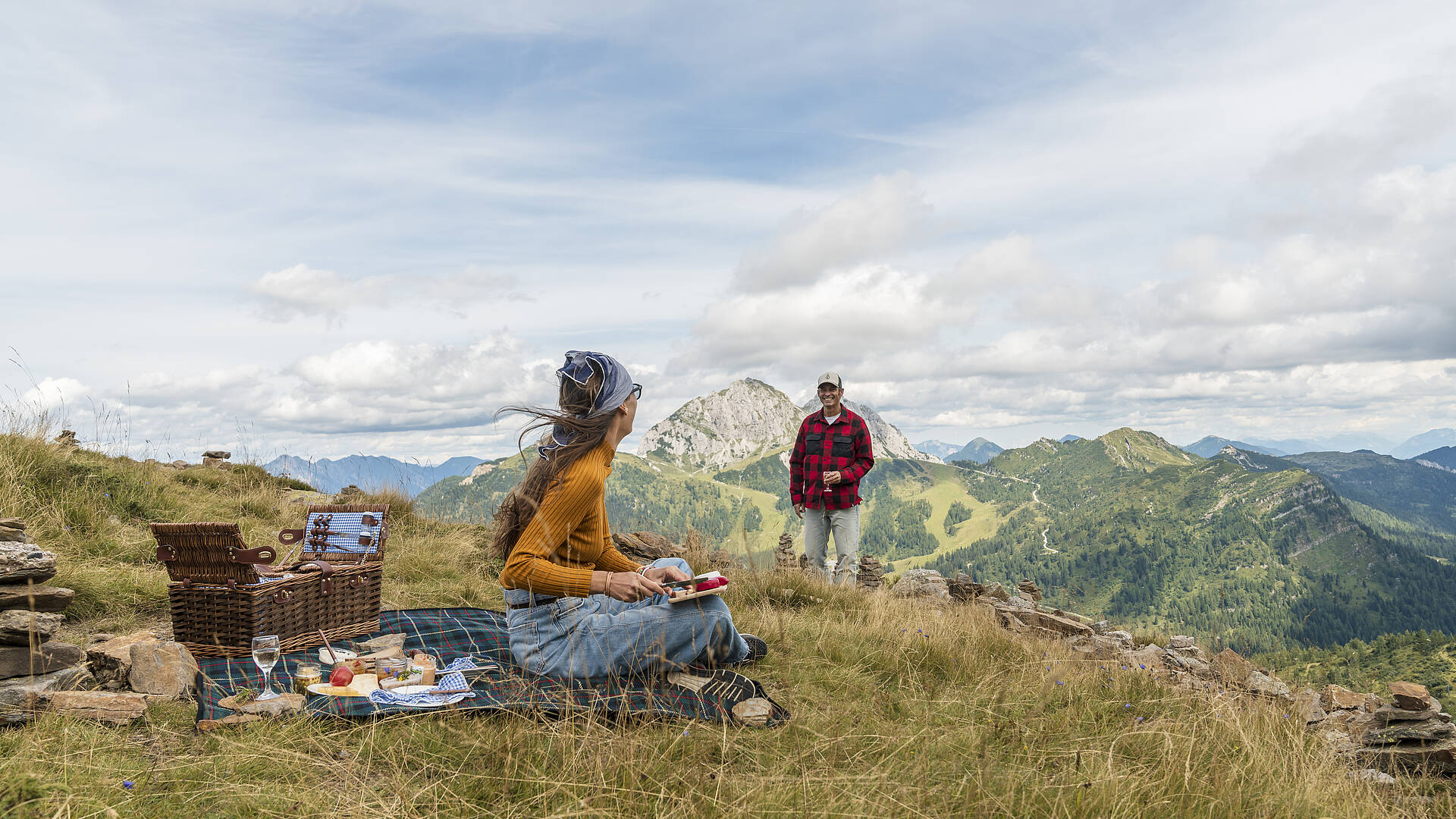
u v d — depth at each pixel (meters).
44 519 5.68
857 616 5.87
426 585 5.96
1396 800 3.42
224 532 3.51
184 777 2.21
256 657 3.03
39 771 2.07
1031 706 3.71
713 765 2.63
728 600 6.23
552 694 3.05
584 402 3.19
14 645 2.71
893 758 2.80
